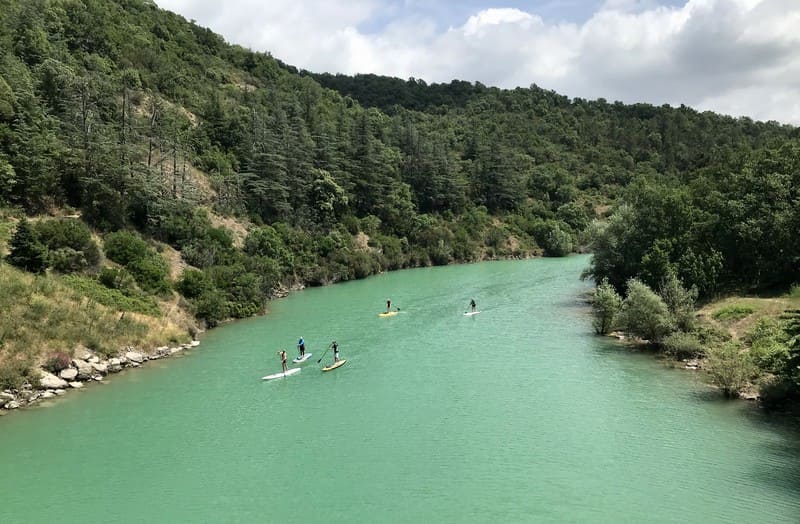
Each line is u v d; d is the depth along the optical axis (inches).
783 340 1379.2
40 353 1492.4
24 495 966.4
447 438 1175.0
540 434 1185.4
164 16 5792.3
